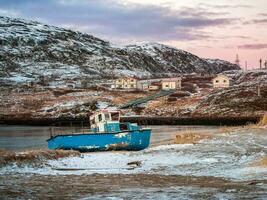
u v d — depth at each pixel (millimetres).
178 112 125000
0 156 26641
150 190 17828
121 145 41250
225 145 36375
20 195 17016
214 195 15914
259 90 127938
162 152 33281
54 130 94750
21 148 54344
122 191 17766
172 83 175500
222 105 123688
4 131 96688
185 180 20891
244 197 15305
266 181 19031
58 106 144125
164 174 23641
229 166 25641
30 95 168375
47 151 30844
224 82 177125
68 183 20438
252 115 112562
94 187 19078
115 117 43812
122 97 154250
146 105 137750
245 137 43031
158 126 107125
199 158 29578
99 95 159375
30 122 123688
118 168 26828
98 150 41438
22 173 24500
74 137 41812
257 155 29547
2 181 21219
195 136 45469
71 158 31375
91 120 45281
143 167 26953
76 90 174000
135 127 44688
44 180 21562
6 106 151375
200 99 135250
